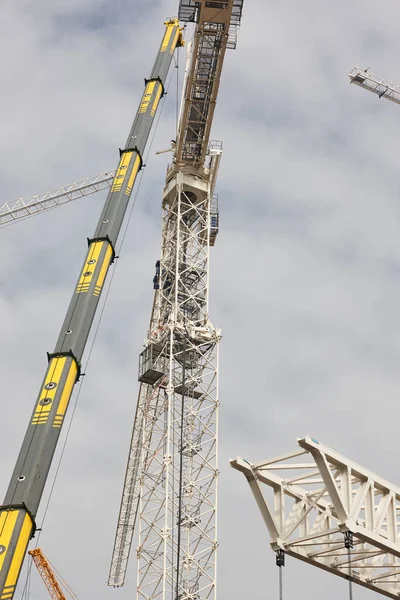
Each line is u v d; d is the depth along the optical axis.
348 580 50.75
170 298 92.56
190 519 81.06
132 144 90.31
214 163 98.31
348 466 46.88
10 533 52.53
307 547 49.59
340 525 45.72
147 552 80.06
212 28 84.94
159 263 95.75
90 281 71.81
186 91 91.06
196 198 98.31
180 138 95.81
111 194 82.81
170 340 87.50
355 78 135.12
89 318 68.81
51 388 61.66
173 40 107.12
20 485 55.44
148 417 88.25
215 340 89.62
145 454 86.62
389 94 136.88
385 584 53.59
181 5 86.62
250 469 48.84
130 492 108.44
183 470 83.56
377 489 48.94
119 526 114.50
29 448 57.72
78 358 65.19
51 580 114.00
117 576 117.69
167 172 99.62
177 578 75.31
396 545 48.09
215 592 78.69
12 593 50.75
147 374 87.38
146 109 95.06
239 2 83.88
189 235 96.00
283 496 49.47
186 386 87.31
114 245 77.62
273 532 48.66
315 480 50.03
